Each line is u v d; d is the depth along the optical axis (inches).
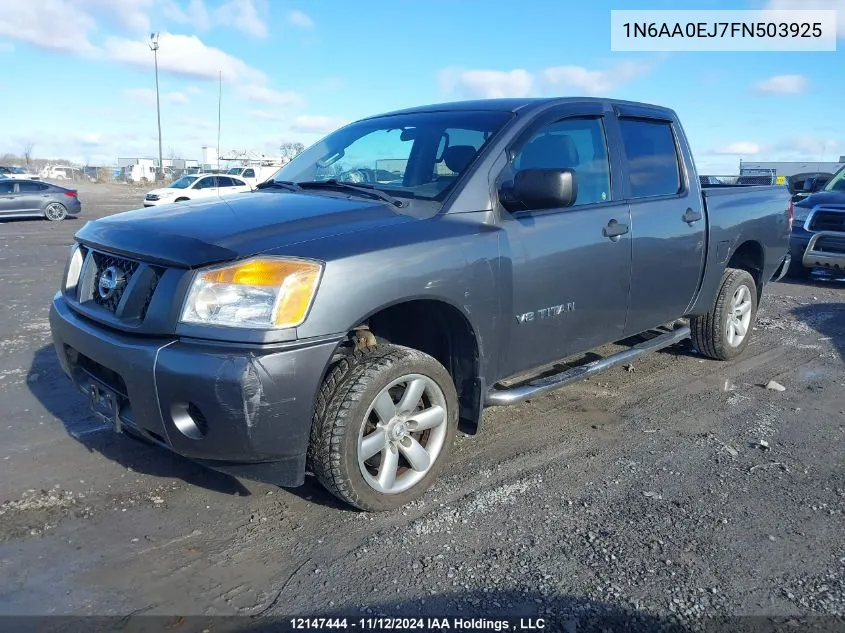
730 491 134.0
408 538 115.7
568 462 146.3
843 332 265.4
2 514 122.3
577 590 102.0
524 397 143.8
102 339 113.5
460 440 157.5
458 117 155.1
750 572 107.1
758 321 283.9
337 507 126.2
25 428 160.7
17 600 98.8
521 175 130.8
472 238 127.3
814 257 366.6
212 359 101.6
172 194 940.0
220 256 105.3
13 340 239.6
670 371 211.5
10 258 469.1
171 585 103.1
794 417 174.9
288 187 155.6
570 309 149.7
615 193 164.6
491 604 99.0
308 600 99.8
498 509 125.7
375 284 111.7
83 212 997.2
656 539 116.0
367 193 138.4
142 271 112.5
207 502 127.9
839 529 120.4
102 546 113.0
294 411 105.6
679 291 186.7
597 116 165.2
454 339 133.3
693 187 191.0
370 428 120.1
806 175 446.6
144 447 151.1
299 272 105.1
